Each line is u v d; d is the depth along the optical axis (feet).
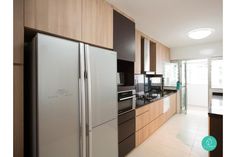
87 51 4.85
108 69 5.96
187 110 19.34
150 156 8.13
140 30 11.39
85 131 4.80
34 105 3.77
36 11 4.07
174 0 6.91
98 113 5.44
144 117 9.89
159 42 15.34
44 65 3.77
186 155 8.18
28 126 4.03
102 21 6.44
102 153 5.65
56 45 4.03
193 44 16.52
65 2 4.82
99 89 5.48
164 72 16.71
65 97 4.24
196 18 9.09
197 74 22.06
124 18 8.08
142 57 12.26
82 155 4.69
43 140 3.74
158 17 8.90
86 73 4.83
